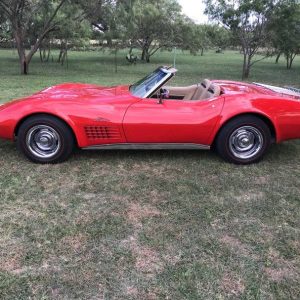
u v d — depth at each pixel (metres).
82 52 40.47
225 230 3.13
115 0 19.97
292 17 17.02
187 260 2.71
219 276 2.54
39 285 2.43
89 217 3.29
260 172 4.40
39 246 2.84
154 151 4.98
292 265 2.69
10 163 4.46
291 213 3.46
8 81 13.48
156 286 2.43
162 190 3.86
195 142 4.44
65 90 4.91
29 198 3.62
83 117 4.21
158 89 4.42
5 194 3.69
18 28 16.44
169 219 3.28
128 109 4.26
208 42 30.42
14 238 2.94
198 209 3.48
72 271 2.56
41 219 3.24
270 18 17.12
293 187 4.03
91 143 4.35
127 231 3.07
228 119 4.34
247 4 16.77
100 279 2.49
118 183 4.01
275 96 4.53
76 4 17.78
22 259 2.68
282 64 28.41
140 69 20.95
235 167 4.52
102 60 28.03
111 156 4.77
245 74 17.94
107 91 4.84
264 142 4.51
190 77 16.94
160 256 2.75
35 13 18.75
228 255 2.78
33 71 18.12
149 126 4.26
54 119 4.24
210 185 4.01
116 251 2.79
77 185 3.94
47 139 4.34
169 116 4.27
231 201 3.66
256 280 2.52
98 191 3.82
